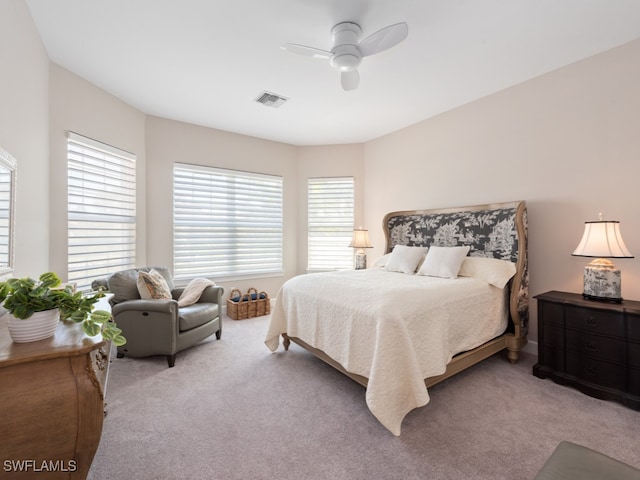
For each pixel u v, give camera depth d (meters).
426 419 1.83
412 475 1.39
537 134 2.81
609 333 2.02
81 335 1.17
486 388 2.19
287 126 4.07
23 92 1.97
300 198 4.89
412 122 3.93
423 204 3.87
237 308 3.96
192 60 2.54
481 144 3.24
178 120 3.84
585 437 1.66
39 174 2.29
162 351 2.57
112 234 3.19
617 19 2.05
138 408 1.93
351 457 1.51
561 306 2.25
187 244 3.95
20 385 0.99
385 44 2.00
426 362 1.92
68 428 1.04
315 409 1.94
